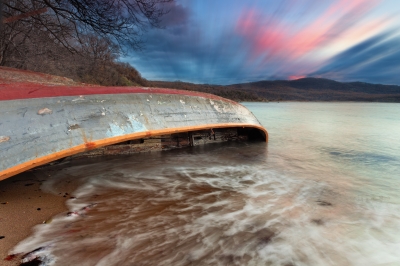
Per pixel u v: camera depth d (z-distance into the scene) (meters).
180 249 1.80
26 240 1.83
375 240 2.02
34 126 2.57
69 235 1.93
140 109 3.74
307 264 1.71
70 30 6.39
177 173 3.76
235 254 1.77
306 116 17.67
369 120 14.44
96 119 3.12
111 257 1.68
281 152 5.59
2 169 2.21
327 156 5.31
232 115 5.55
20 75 3.92
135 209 2.45
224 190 3.08
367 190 3.24
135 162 4.27
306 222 2.28
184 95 4.69
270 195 2.95
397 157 5.27
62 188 2.96
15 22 5.96
